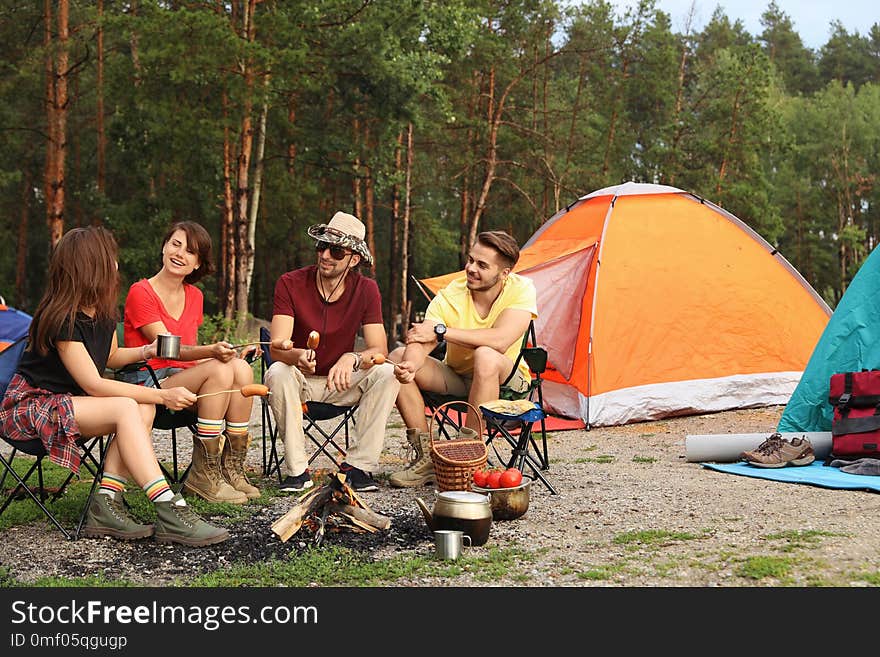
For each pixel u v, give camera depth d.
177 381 4.27
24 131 23.12
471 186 27.47
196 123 16.81
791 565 3.12
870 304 5.89
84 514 3.69
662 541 3.51
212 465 4.32
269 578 3.16
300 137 20.89
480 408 4.37
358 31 17.33
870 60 54.03
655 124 32.03
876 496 4.24
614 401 7.43
